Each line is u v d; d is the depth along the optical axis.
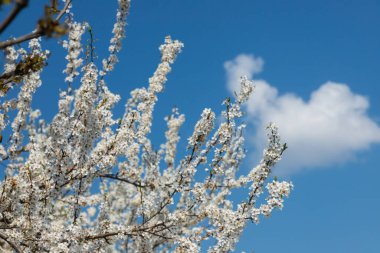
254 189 9.20
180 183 9.88
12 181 8.74
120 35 10.77
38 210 9.06
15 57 8.77
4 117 9.98
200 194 9.70
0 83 5.83
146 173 12.59
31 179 8.70
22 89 10.12
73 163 9.42
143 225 9.84
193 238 9.48
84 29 10.90
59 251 8.64
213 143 9.75
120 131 9.66
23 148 9.82
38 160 9.20
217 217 9.36
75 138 9.55
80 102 9.55
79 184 9.58
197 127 9.62
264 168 9.24
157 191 10.99
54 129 9.38
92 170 9.42
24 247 9.27
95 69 9.74
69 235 9.04
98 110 9.78
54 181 9.12
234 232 9.18
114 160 9.41
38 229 8.93
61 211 11.22
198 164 9.80
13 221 8.77
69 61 10.77
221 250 9.14
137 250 10.45
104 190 14.18
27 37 4.25
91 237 9.36
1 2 3.24
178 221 9.57
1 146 10.22
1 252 9.44
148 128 10.80
